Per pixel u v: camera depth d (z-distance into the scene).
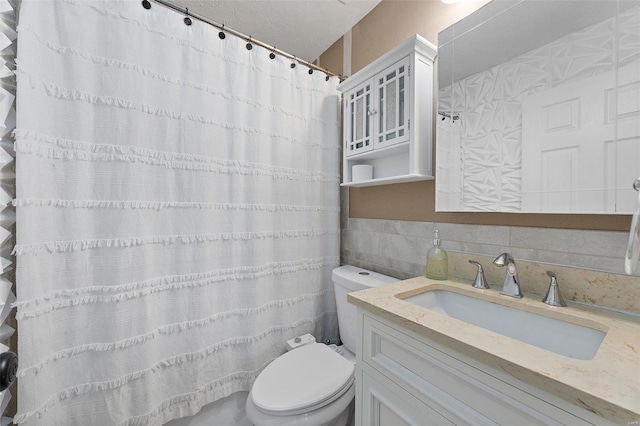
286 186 1.42
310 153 1.51
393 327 0.72
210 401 1.19
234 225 1.24
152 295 1.05
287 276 1.43
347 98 1.48
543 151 0.83
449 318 0.67
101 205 0.96
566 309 0.74
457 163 1.05
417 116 1.11
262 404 0.92
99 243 0.96
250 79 1.29
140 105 1.01
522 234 0.91
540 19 0.84
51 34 0.88
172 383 1.11
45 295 0.86
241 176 1.26
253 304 1.29
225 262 1.23
